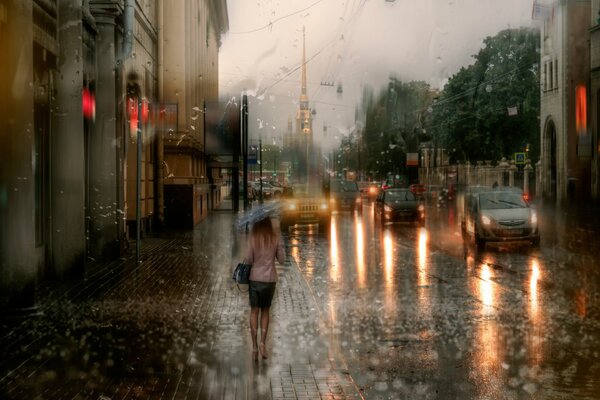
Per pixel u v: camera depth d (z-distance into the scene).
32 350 7.38
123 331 8.36
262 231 7.24
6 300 9.30
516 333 8.16
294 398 5.71
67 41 12.21
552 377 6.34
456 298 10.77
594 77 43.81
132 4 15.81
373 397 5.79
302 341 7.84
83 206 12.84
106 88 15.55
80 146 12.56
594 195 43.16
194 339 7.94
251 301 7.21
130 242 21.22
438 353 7.27
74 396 5.76
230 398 5.71
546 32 50.09
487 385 6.11
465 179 63.91
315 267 15.10
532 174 52.62
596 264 14.98
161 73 26.83
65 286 12.09
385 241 21.91
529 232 18.34
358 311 9.71
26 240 9.37
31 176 9.44
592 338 7.88
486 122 56.50
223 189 72.25
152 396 5.77
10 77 9.32
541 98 51.00
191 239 22.38
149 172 25.31
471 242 20.64
